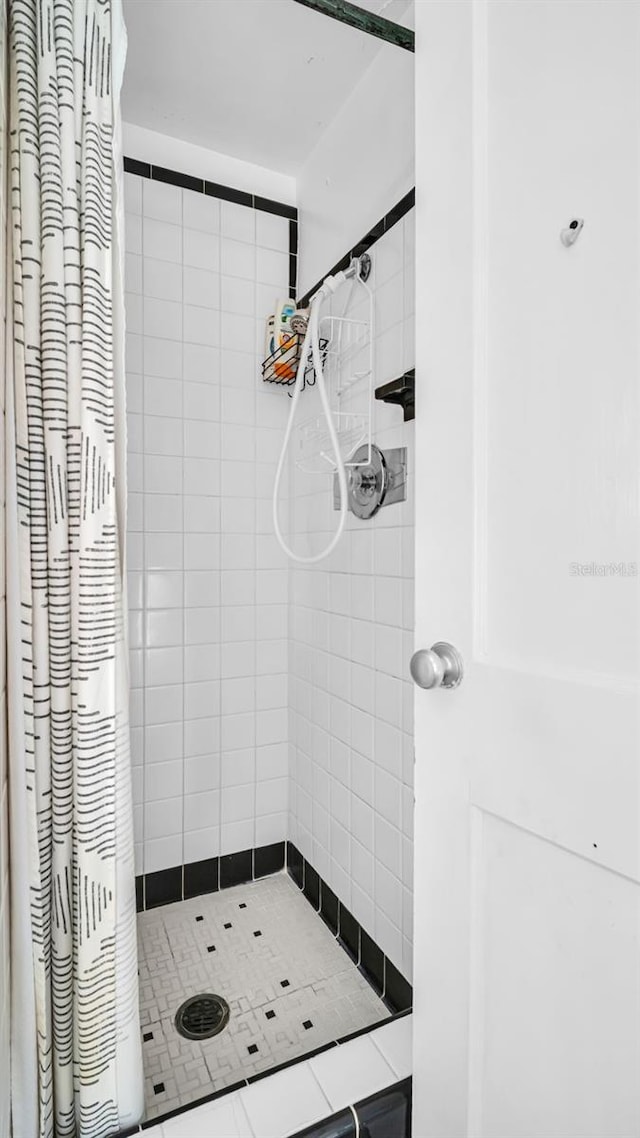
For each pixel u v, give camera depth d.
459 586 0.70
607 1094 0.52
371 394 1.37
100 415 0.94
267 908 1.69
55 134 0.88
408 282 1.23
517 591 0.62
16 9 0.86
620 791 0.51
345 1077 0.98
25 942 0.85
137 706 1.66
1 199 0.79
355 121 1.47
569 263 0.56
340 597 1.54
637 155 0.49
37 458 0.88
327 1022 1.27
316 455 1.66
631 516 0.50
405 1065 1.01
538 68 0.59
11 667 0.83
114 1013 0.97
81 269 0.92
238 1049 1.20
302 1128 0.88
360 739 1.44
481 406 0.67
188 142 1.68
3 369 0.80
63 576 0.91
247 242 1.78
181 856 1.73
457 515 0.70
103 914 0.95
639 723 0.49
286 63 1.39
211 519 1.75
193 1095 1.10
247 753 1.83
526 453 0.61
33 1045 0.86
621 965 0.51
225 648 1.78
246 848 1.83
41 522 0.89
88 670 0.93
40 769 0.89
